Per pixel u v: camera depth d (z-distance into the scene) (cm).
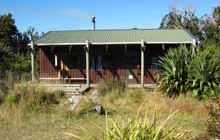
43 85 2038
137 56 3089
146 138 620
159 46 3059
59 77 3148
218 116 941
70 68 3161
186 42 2936
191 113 1705
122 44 2988
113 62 3114
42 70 3192
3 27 5497
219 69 2120
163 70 2430
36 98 1823
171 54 2253
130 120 688
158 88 2250
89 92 2578
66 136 1313
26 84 1958
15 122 1535
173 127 687
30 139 1295
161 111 1711
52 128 1456
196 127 1377
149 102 1886
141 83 2845
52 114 1708
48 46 3159
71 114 1675
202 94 2080
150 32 3316
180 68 2167
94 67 3123
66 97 2031
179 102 1877
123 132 631
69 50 3097
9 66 3566
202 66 2117
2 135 1356
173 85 2166
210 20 5797
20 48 5666
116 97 2084
